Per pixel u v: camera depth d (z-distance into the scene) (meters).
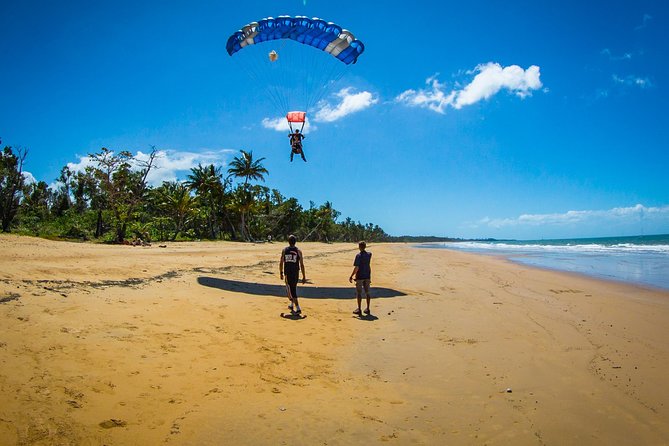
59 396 4.03
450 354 6.66
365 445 3.87
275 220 69.81
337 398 4.85
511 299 11.91
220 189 52.81
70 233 31.39
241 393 4.74
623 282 16.41
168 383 4.73
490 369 6.03
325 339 7.18
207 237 52.03
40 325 5.59
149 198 35.94
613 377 5.81
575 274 19.61
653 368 6.21
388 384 5.38
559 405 4.90
